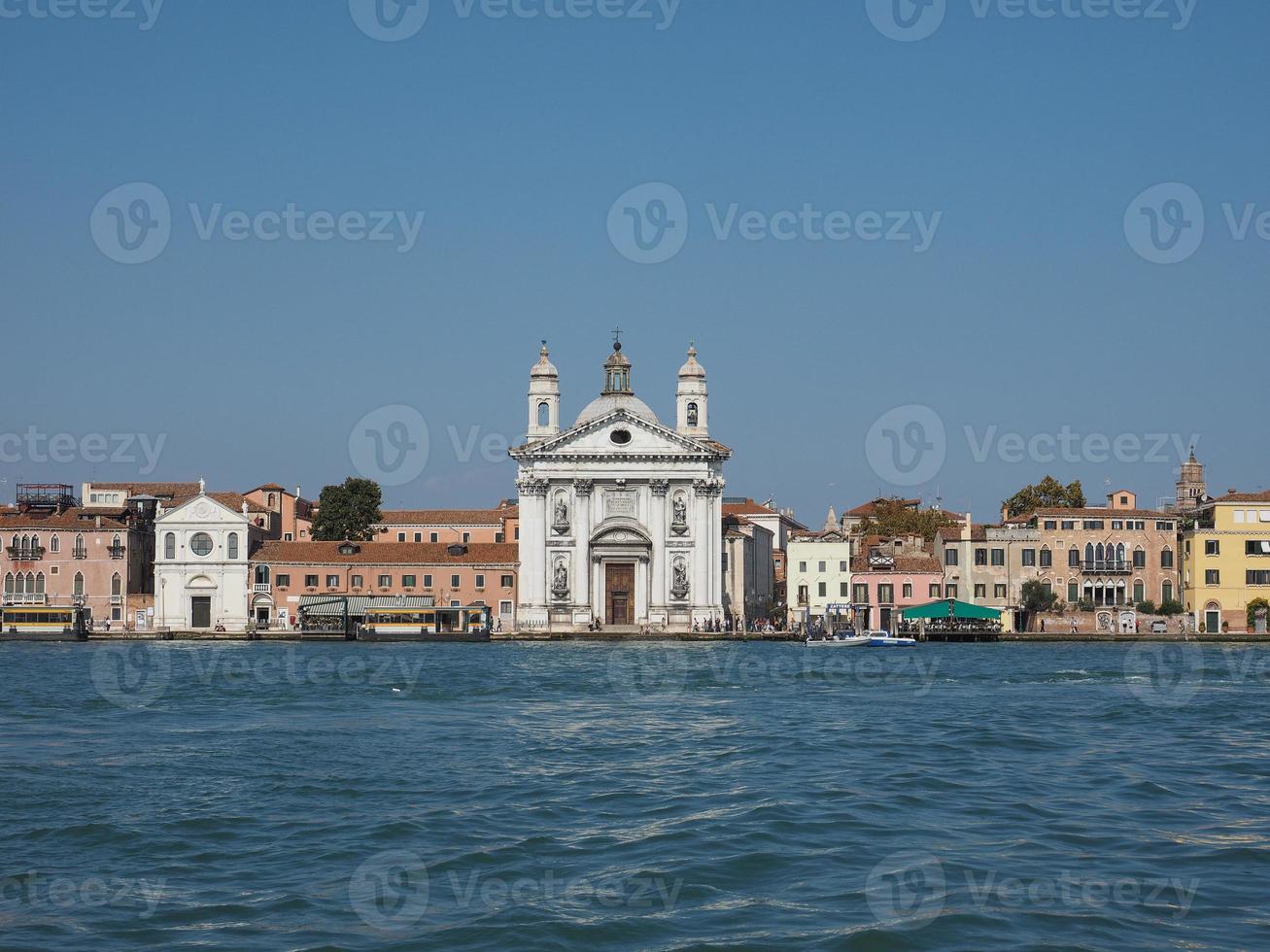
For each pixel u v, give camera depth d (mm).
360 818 38625
